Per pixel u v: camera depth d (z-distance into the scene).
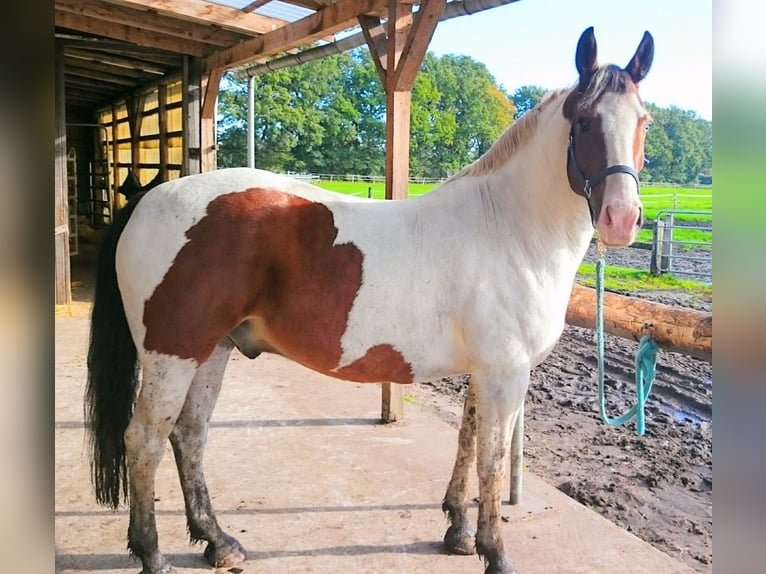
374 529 2.63
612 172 1.93
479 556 2.32
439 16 3.36
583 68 2.08
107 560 2.36
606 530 2.67
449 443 3.56
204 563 2.35
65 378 4.54
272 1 5.71
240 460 3.27
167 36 7.26
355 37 5.52
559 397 4.74
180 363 2.06
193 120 7.79
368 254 2.13
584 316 2.73
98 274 2.17
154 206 2.12
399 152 3.75
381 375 2.23
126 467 2.17
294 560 2.39
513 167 2.25
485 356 2.13
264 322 2.19
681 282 8.73
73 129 13.55
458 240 2.18
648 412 4.43
